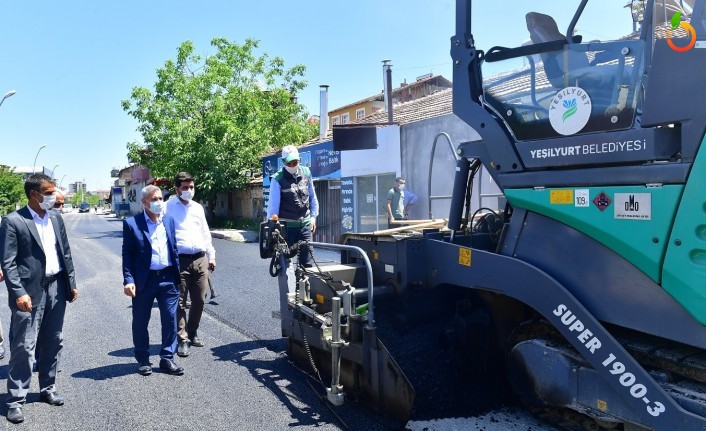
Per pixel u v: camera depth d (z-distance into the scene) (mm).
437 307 4699
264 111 26922
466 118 4113
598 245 3264
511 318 4207
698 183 2766
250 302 8445
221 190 25844
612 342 3133
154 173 26250
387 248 4785
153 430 4141
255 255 14203
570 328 3336
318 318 4750
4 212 40625
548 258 3535
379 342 4133
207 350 6133
